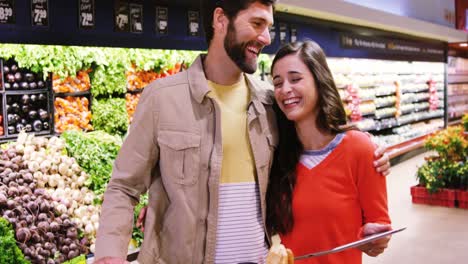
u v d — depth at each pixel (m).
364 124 11.57
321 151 2.42
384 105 12.69
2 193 4.16
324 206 2.37
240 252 2.15
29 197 4.31
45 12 4.96
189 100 2.14
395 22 10.90
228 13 2.04
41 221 4.21
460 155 8.21
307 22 8.62
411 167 11.66
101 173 5.18
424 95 15.14
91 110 6.17
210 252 2.12
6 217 3.98
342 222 2.38
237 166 2.18
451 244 6.19
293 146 2.44
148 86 2.20
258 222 2.23
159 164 2.18
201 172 2.12
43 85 5.71
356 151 2.40
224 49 2.10
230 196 2.16
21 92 5.51
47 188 4.77
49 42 5.02
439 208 7.86
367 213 2.42
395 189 9.30
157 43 6.02
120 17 5.59
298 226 2.42
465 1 18.64
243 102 2.24
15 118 5.49
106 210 2.06
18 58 5.38
